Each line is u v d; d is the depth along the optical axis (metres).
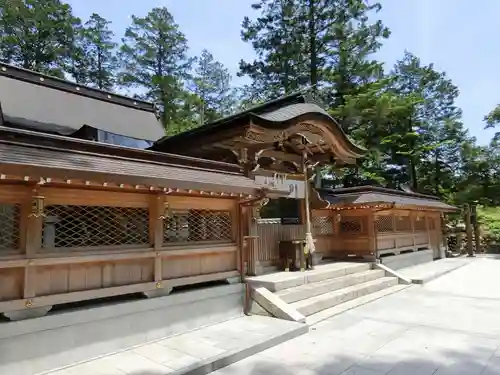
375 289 7.93
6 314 3.39
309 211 9.23
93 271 4.08
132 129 9.72
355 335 4.92
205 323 5.14
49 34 20.22
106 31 23.86
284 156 8.77
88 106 9.46
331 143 8.67
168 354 3.99
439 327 5.26
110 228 4.32
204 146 7.52
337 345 4.52
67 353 3.73
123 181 3.84
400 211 11.60
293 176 8.80
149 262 4.62
